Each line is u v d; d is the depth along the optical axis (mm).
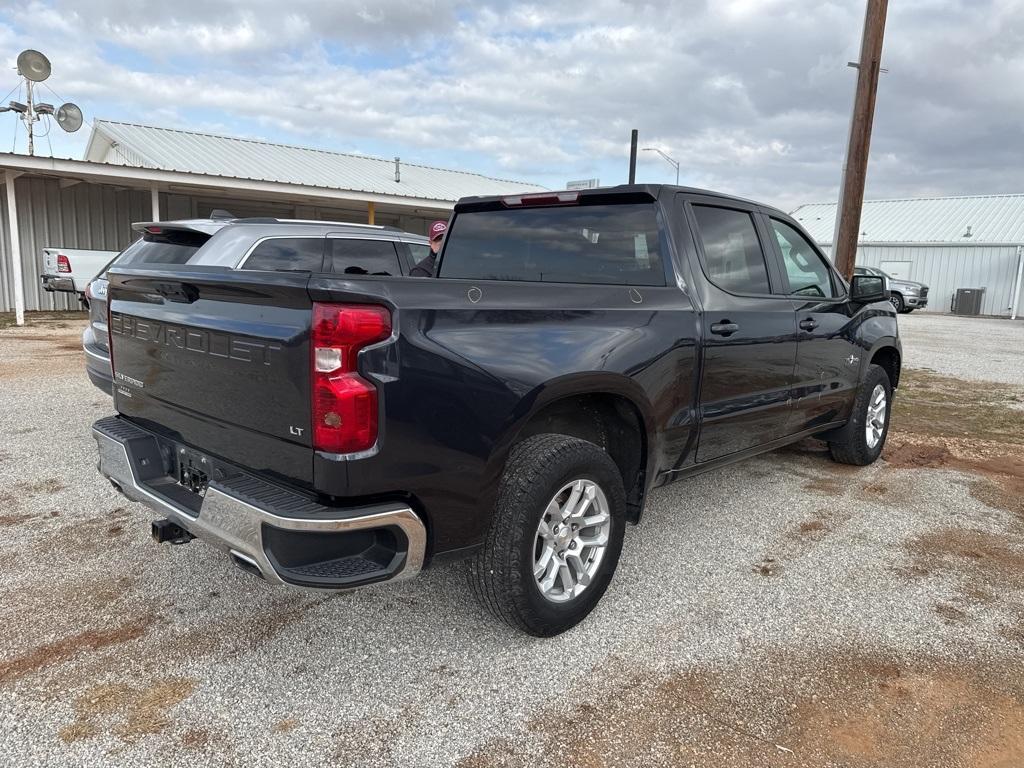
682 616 3146
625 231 3629
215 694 2535
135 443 3070
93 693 2520
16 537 3836
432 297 2465
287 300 2305
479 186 24016
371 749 2277
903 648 2900
